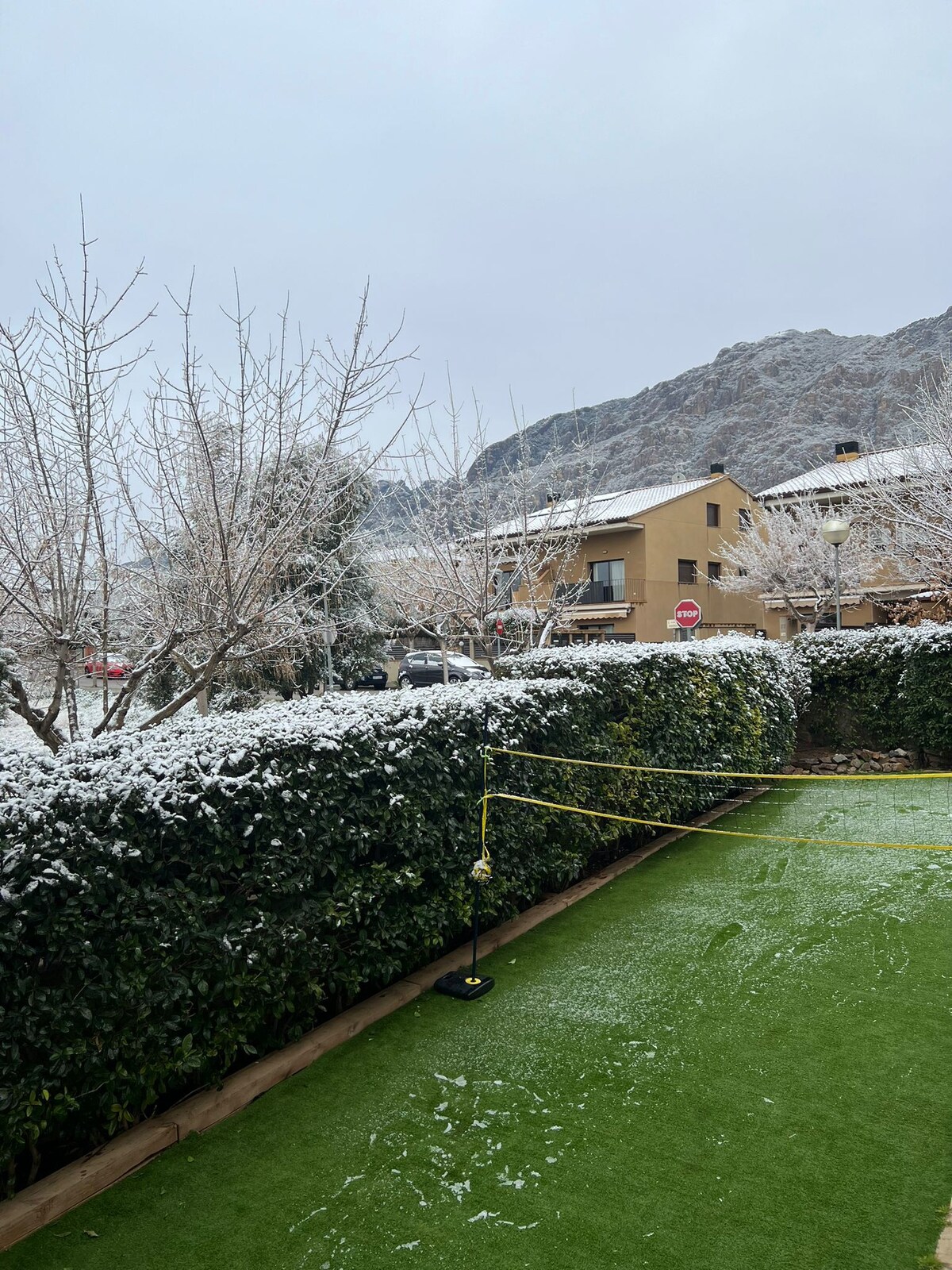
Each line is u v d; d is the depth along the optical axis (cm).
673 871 623
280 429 507
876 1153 286
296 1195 277
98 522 485
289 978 363
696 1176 278
